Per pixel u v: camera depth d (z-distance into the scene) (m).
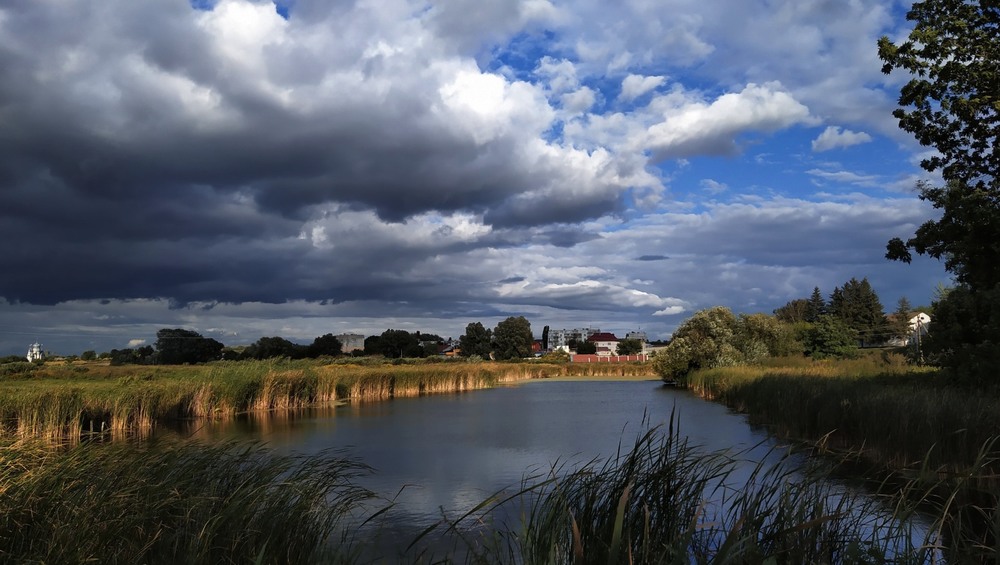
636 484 5.93
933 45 18.84
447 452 16.62
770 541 5.17
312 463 8.95
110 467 7.39
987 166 19.53
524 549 5.13
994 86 18.45
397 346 113.44
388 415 27.38
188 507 6.92
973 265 18.34
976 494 8.11
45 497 6.34
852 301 105.69
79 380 27.84
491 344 118.88
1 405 18.33
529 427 22.23
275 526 6.73
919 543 6.57
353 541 8.29
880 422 12.71
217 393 27.44
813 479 5.99
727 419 22.94
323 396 33.31
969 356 16.05
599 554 4.95
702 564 5.21
